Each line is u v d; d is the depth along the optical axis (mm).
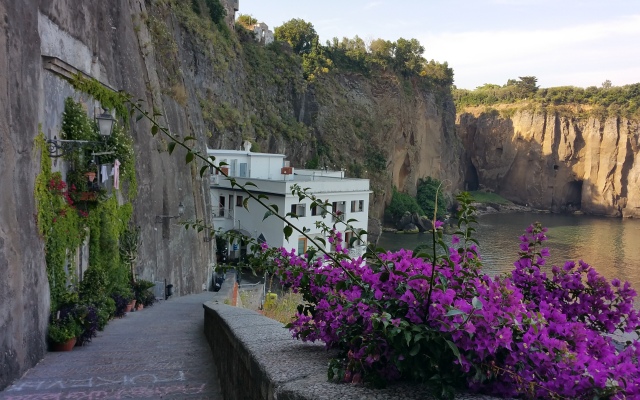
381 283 3260
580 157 120250
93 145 12641
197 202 28688
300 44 83750
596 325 3637
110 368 7246
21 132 8359
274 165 43094
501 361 2717
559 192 121812
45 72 10625
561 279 3801
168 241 23016
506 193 126062
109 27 18188
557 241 71688
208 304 10789
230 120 54375
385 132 82188
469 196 3227
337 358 3531
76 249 11977
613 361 2514
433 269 2822
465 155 131000
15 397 5859
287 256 4543
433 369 2785
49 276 9695
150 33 26781
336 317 3479
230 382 5164
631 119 116500
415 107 91562
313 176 43281
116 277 15242
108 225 14367
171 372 6914
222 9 62781
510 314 2623
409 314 2902
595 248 66562
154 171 21656
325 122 74312
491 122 126875
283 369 3525
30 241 8508
